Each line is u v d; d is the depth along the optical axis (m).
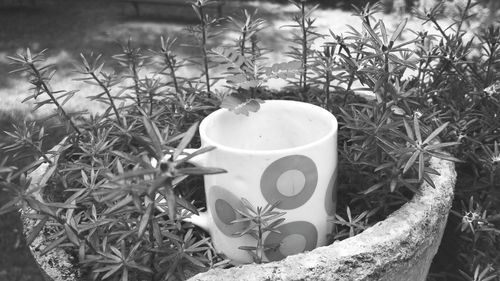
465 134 0.42
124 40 1.92
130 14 2.27
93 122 0.40
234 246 0.32
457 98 0.45
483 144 0.43
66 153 0.39
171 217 0.23
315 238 0.33
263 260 0.32
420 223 0.31
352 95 0.44
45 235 0.33
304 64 0.42
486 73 0.46
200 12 0.43
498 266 0.43
